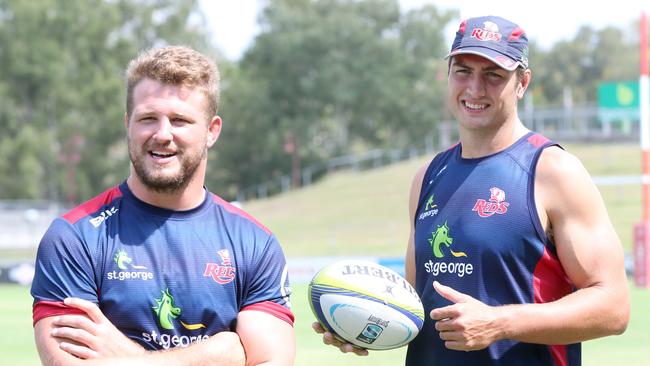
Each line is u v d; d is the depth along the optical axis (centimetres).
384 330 423
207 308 388
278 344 397
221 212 404
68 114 6288
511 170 420
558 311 397
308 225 4500
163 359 375
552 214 411
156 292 383
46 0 6244
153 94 379
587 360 937
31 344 1153
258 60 7200
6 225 4578
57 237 388
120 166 6438
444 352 428
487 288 416
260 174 6925
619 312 404
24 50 6100
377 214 4512
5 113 6038
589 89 8169
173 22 6931
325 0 7494
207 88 388
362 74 6988
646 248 1862
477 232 418
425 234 438
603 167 4641
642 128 1839
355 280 429
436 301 429
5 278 2491
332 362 950
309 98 6944
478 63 421
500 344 418
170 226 391
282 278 411
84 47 6394
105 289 384
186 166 383
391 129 7500
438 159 460
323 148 7262
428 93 7256
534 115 5641
